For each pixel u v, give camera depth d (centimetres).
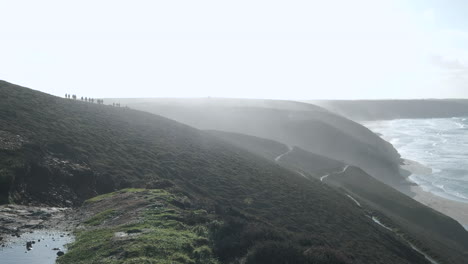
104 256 1081
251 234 1369
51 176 2089
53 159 2283
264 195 3098
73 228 1437
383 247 2619
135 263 1009
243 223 1486
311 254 1265
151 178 2605
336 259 1276
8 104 2991
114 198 1914
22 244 1212
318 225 2628
